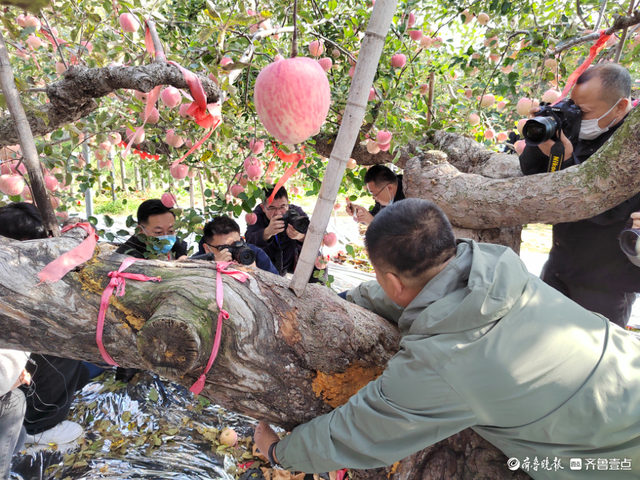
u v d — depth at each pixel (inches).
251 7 78.5
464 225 90.1
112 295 48.8
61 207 87.2
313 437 49.7
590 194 67.4
